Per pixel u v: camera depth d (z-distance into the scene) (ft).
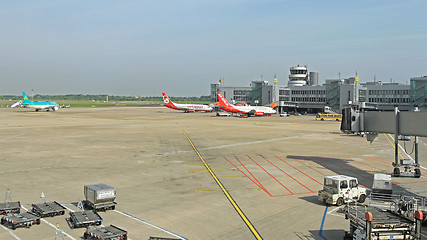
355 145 238.48
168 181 131.34
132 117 529.45
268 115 611.88
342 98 589.73
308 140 262.47
